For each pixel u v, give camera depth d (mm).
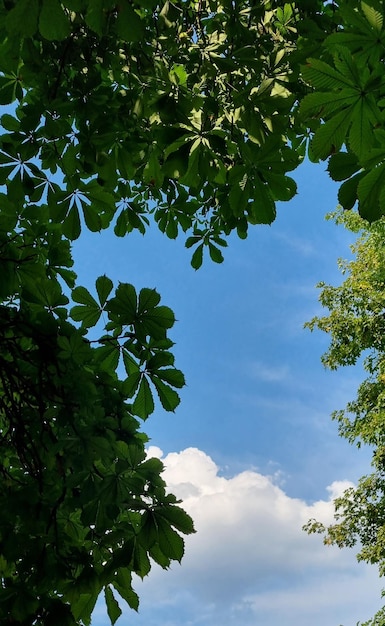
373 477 11484
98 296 2578
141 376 2566
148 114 3447
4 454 2951
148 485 2357
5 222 2824
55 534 2441
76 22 3053
